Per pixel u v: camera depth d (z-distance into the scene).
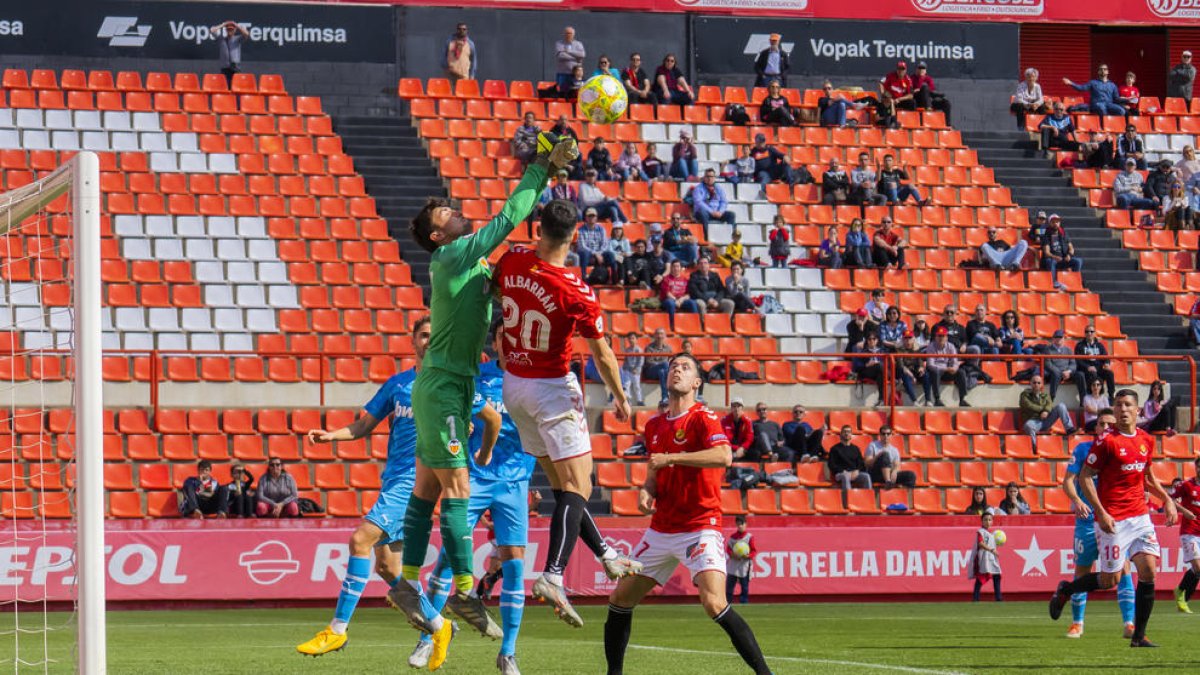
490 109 60.81
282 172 55.50
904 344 50.56
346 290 50.97
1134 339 55.38
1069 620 34.47
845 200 58.81
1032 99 65.81
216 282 50.19
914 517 42.12
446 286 16.75
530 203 16.83
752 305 52.69
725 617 17.06
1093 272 58.06
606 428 46.88
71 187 16.05
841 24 66.06
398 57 62.34
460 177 57.00
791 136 62.09
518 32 63.56
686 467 17.17
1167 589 43.16
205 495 39.78
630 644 27.05
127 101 56.62
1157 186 61.72
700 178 59.09
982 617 35.47
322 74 60.84
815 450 46.75
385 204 55.56
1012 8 67.31
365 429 20.22
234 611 36.81
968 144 64.25
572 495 16.66
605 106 20.53
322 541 38.56
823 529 41.44
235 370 46.69
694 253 53.88
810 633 29.97
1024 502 45.69
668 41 64.94
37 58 58.19
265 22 60.44
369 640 28.20
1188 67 68.25
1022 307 56.03
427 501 18.02
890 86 63.91
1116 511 26.19
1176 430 51.69
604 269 52.03
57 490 40.91
